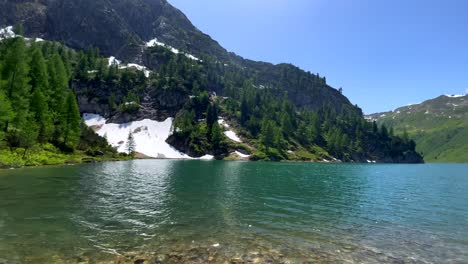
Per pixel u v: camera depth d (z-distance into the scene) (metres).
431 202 34.72
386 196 39.16
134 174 55.69
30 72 79.19
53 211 22.77
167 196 32.19
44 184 35.66
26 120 66.94
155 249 15.73
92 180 42.00
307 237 19.14
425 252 16.98
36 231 17.78
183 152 175.12
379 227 22.39
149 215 23.17
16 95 66.12
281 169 89.75
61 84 87.44
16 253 14.24
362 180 62.16
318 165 130.25
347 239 19.03
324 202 32.69
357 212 27.86
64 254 14.45
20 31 172.50
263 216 24.64
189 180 49.16
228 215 24.36
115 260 14.01
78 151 91.56
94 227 19.27
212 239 17.86
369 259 15.61
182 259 14.52
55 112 82.62
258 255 15.47
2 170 48.66
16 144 64.25
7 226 18.48
